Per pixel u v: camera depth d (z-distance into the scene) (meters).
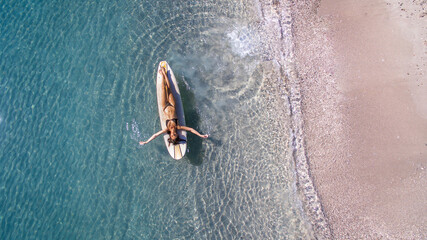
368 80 9.07
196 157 8.89
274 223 8.28
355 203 8.25
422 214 8.03
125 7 10.20
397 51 9.21
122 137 9.09
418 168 8.34
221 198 8.59
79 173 8.86
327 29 9.65
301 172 8.59
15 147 9.13
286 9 9.98
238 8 10.17
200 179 8.76
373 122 8.73
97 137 9.12
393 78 9.00
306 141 8.79
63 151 9.05
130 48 9.84
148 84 9.45
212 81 9.47
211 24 10.05
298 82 9.28
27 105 9.52
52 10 10.22
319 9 9.86
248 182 8.66
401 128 8.62
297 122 8.95
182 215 8.50
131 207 8.59
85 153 9.01
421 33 9.27
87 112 9.37
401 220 8.03
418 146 8.47
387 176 8.35
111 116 9.28
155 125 9.12
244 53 9.73
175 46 9.81
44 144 9.14
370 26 9.52
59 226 8.49
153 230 8.41
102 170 8.86
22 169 8.93
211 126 9.12
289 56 9.55
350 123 8.80
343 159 8.55
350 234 8.04
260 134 9.02
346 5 9.78
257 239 8.20
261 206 8.45
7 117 9.41
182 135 8.79
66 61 9.86
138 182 8.77
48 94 9.59
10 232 8.47
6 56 9.95
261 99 9.30
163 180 8.77
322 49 9.49
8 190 8.76
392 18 9.51
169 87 8.77
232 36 9.92
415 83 8.90
